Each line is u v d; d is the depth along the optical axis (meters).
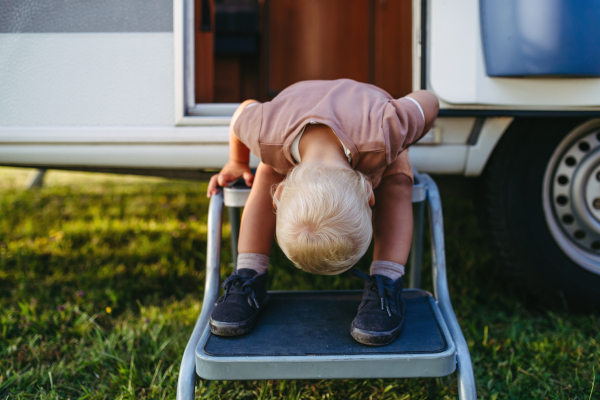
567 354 1.29
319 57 2.60
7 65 1.33
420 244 1.39
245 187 1.21
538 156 1.44
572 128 1.43
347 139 0.92
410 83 1.98
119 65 1.34
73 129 1.35
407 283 1.82
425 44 1.30
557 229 1.49
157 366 1.25
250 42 2.66
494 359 1.31
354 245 0.83
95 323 1.49
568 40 1.20
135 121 1.36
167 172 1.53
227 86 2.70
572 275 1.48
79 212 2.79
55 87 1.34
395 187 1.09
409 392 1.18
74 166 1.44
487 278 1.87
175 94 1.34
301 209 0.82
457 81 1.29
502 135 1.44
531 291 1.52
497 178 1.46
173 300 1.71
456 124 1.39
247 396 1.19
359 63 2.60
